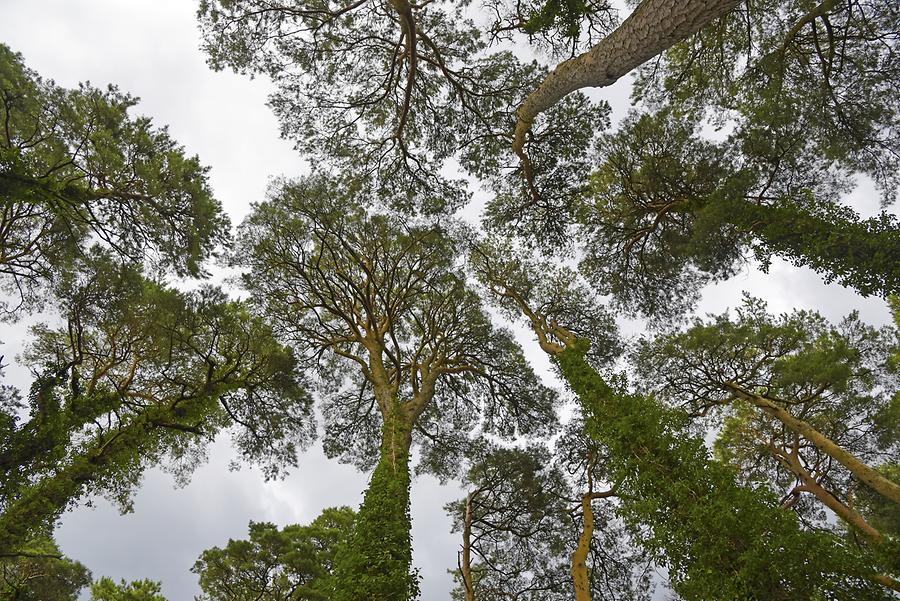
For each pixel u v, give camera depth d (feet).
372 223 51.08
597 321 54.49
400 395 56.03
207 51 37.60
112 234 37.11
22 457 30.35
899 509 40.81
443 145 45.78
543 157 44.57
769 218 36.70
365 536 27.73
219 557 55.88
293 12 35.06
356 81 41.78
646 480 26.32
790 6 38.22
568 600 48.37
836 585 19.36
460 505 54.95
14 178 28.25
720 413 50.42
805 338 42.93
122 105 34.22
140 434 37.78
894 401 42.86
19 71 30.73
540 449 54.49
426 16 39.24
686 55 42.45
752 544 20.86
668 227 47.19
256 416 50.47
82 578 57.52
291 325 53.21
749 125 39.88
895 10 34.32
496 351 56.70
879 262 30.14
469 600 43.37
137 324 41.73
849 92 38.50
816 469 46.11
